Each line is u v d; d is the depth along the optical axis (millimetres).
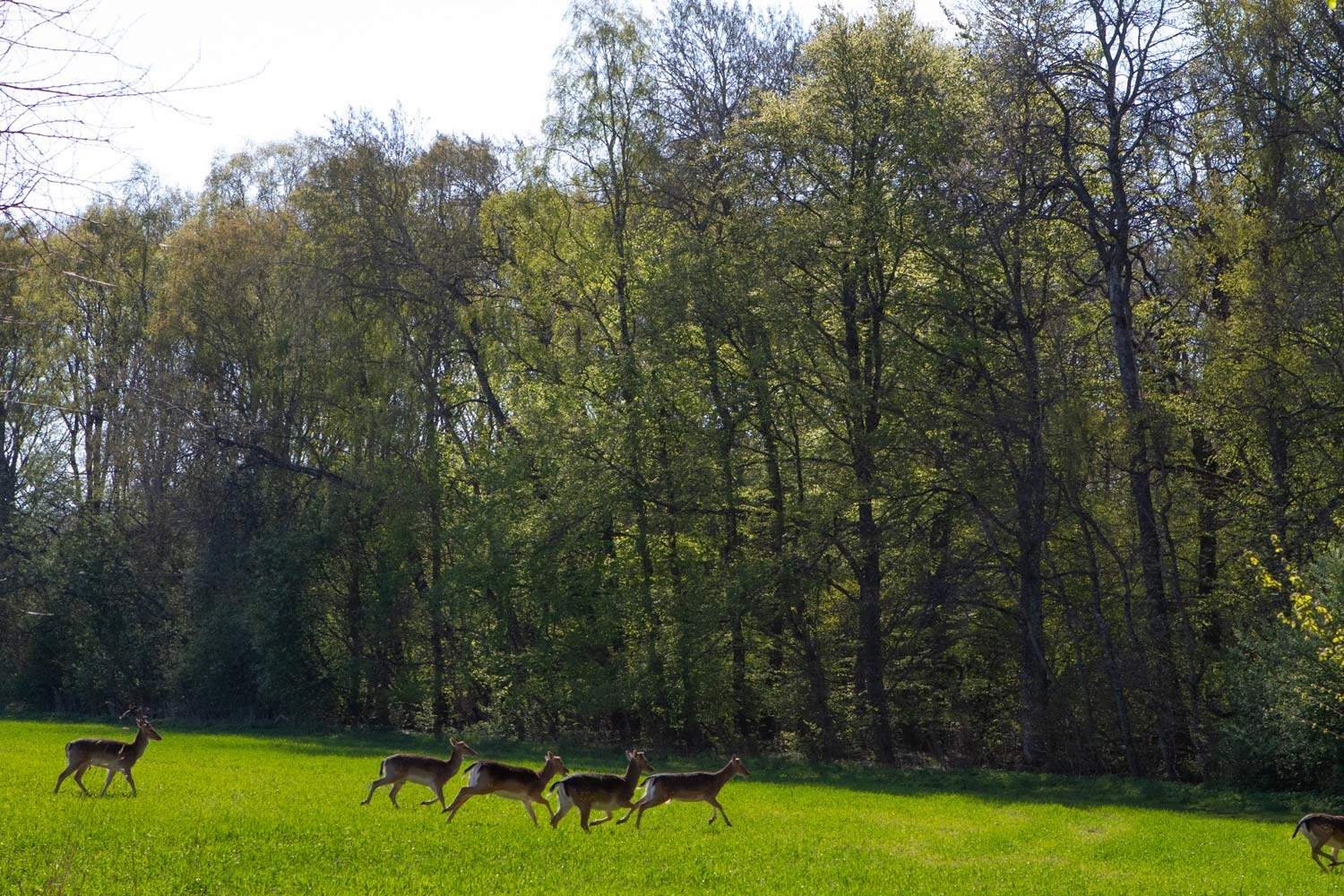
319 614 52594
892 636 42969
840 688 45344
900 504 39750
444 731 51250
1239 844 22766
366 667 52469
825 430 42688
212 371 54312
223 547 53656
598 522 44031
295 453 54281
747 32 52156
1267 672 31703
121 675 56406
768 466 44281
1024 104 38625
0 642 57094
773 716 44250
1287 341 34875
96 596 55969
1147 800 32625
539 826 19531
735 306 40344
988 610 43375
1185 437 39469
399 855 15562
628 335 45906
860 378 40188
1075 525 41375
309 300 50688
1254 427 36156
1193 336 40469
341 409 52031
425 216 51094
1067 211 40375
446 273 49844
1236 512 38000
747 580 40312
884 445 39125
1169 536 38938
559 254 48531
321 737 47062
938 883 15914
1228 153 39031
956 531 43531
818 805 27109
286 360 51812
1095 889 15961
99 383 51312
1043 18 38344
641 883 14609
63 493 57438
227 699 54562
